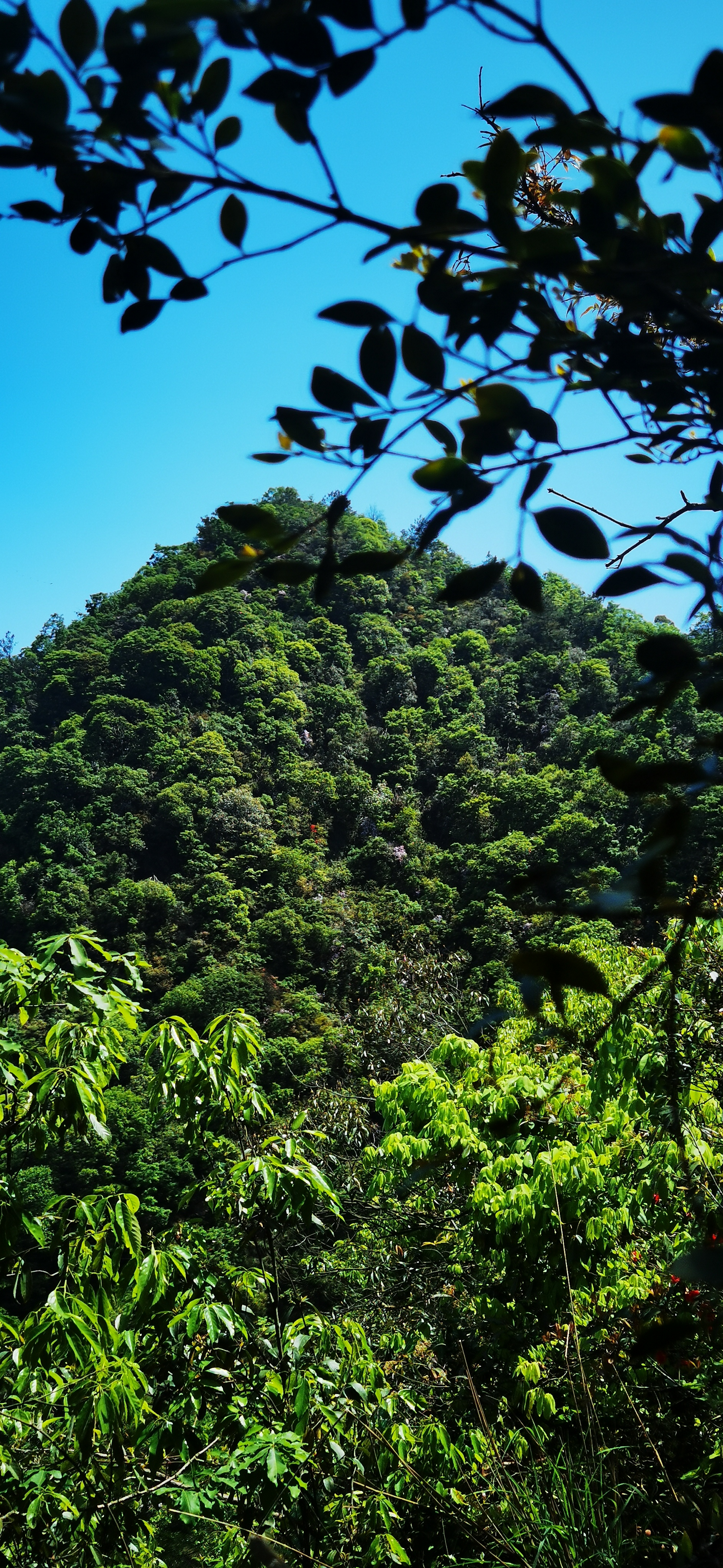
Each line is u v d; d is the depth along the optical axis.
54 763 35.72
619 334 0.58
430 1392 3.20
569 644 44.72
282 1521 2.07
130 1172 17.45
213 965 27.88
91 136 0.49
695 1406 2.15
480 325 0.51
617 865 25.45
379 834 35.94
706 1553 0.80
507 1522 1.98
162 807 34.69
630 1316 2.48
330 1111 7.53
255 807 35.66
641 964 3.69
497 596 50.72
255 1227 2.43
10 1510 1.94
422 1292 3.87
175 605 46.44
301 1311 2.56
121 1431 1.96
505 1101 3.56
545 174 0.95
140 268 0.58
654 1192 2.84
